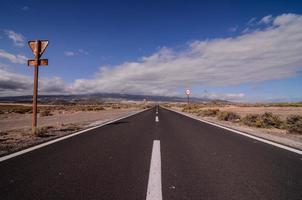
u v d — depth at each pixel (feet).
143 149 24.21
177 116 87.10
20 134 35.09
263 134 36.78
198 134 36.24
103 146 25.71
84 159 19.70
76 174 15.47
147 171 16.38
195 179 14.73
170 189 12.96
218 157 20.83
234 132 38.73
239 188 13.21
